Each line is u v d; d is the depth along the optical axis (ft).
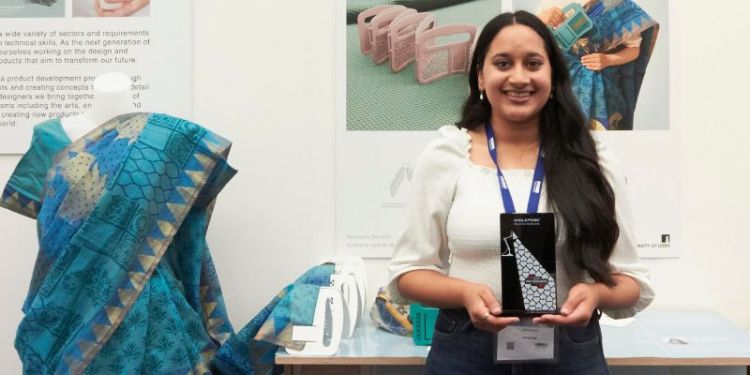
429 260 4.89
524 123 4.82
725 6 7.75
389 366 7.66
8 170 7.95
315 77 7.87
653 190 7.77
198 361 6.18
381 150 7.80
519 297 4.39
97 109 6.25
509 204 4.54
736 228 7.78
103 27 7.85
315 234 7.89
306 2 7.86
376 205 7.82
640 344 6.36
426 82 7.75
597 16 7.66
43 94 7.89
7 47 7.88
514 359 4.47
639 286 4.71
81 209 5.75
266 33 7.91
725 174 7.75
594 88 7.70
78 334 5.61
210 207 6.79
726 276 7.79
